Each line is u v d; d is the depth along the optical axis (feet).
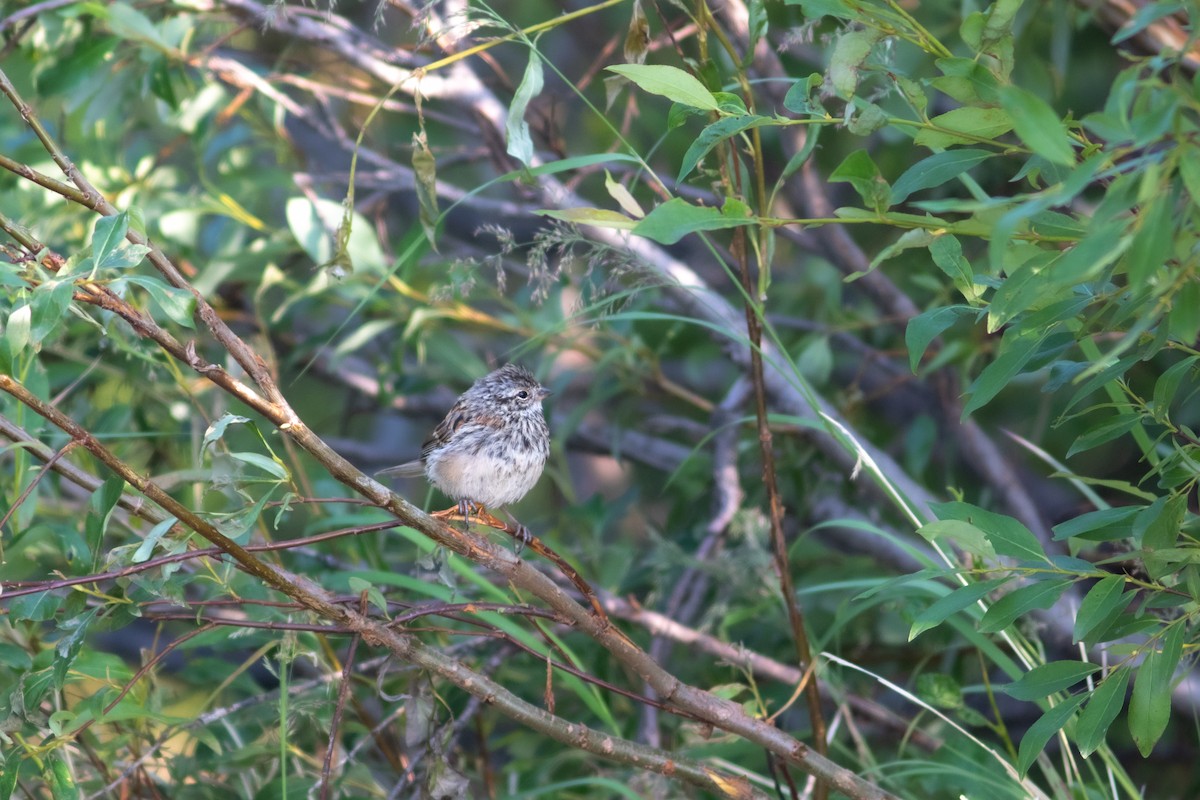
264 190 48.03
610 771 34.12
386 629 22.84
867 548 43.88
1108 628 20.75
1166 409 20.88
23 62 44.91
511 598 35.63
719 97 20.47
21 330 18.94
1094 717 20.65
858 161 19.01
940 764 27.81
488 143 42.32
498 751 44.96
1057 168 19.71
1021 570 20.76
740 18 34.17
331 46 41.55
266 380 20.24
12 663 25.95
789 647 41.57
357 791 34.14
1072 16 38.01
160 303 19.26
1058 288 19.27
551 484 55.62
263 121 46.55
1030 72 39.55
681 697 24.79
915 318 22.04
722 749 32.81
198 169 42.78
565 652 25.84
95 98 41.11
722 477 40.47
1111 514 21.12
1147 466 43.14
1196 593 20.30
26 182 41.50
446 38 23.80
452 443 36.06
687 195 40.11
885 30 19.67
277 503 21.38
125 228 19.61
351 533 21.80
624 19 49.29
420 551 31.12
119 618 22.30
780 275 53.11
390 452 55.57
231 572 25.02
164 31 40.19
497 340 54.44
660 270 26.14
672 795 29.43
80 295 19.34
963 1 34.17
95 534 21.88
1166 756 41.81
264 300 49.06
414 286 46.80
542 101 46.26
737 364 41.42
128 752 31.55
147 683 27.84
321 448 20.42
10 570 34.68
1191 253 16.42
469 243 57.98
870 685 42.19
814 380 42.27
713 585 42.93
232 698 40.34
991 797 28.14
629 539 48.73
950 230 19.21
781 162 47.06
